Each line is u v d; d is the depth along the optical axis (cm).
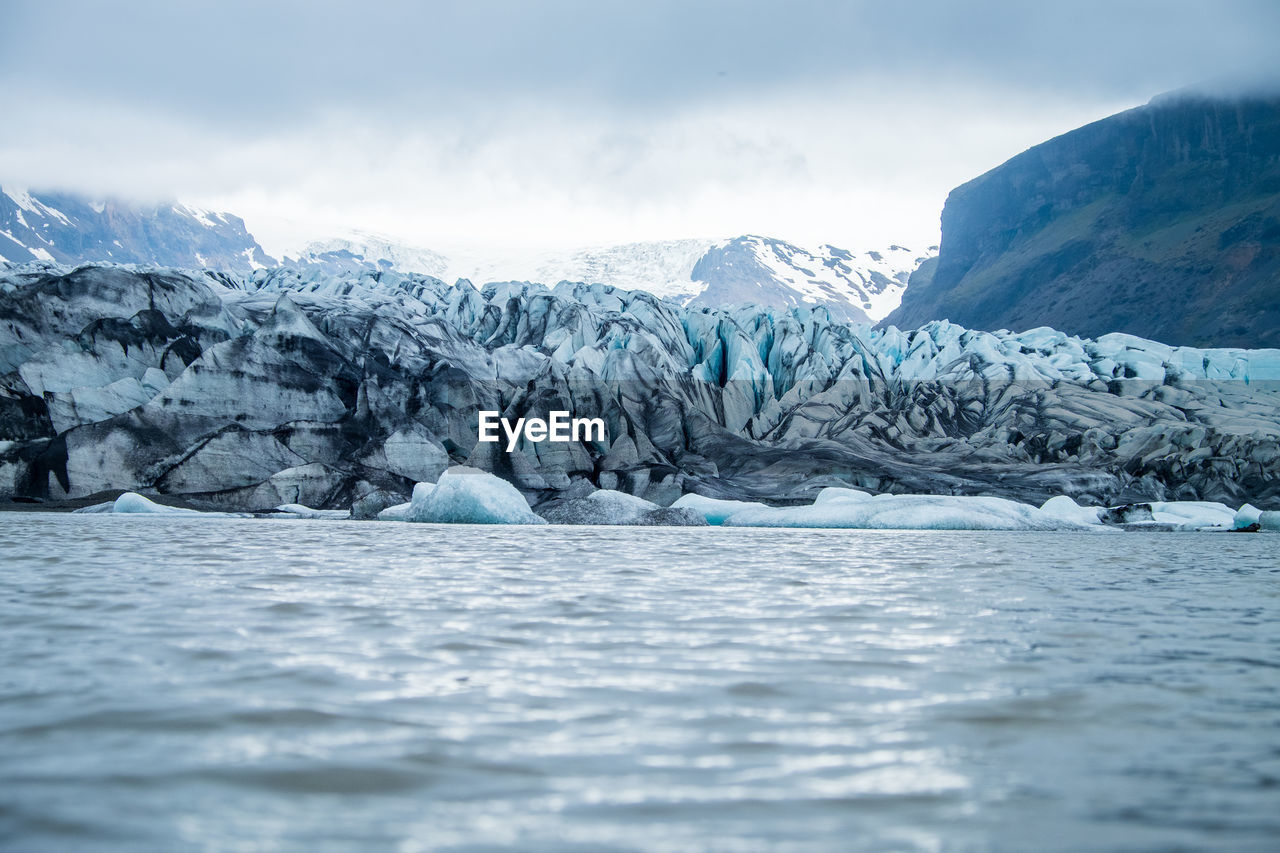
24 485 5012
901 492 6569
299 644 959
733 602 1376
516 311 8606
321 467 5322
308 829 468
